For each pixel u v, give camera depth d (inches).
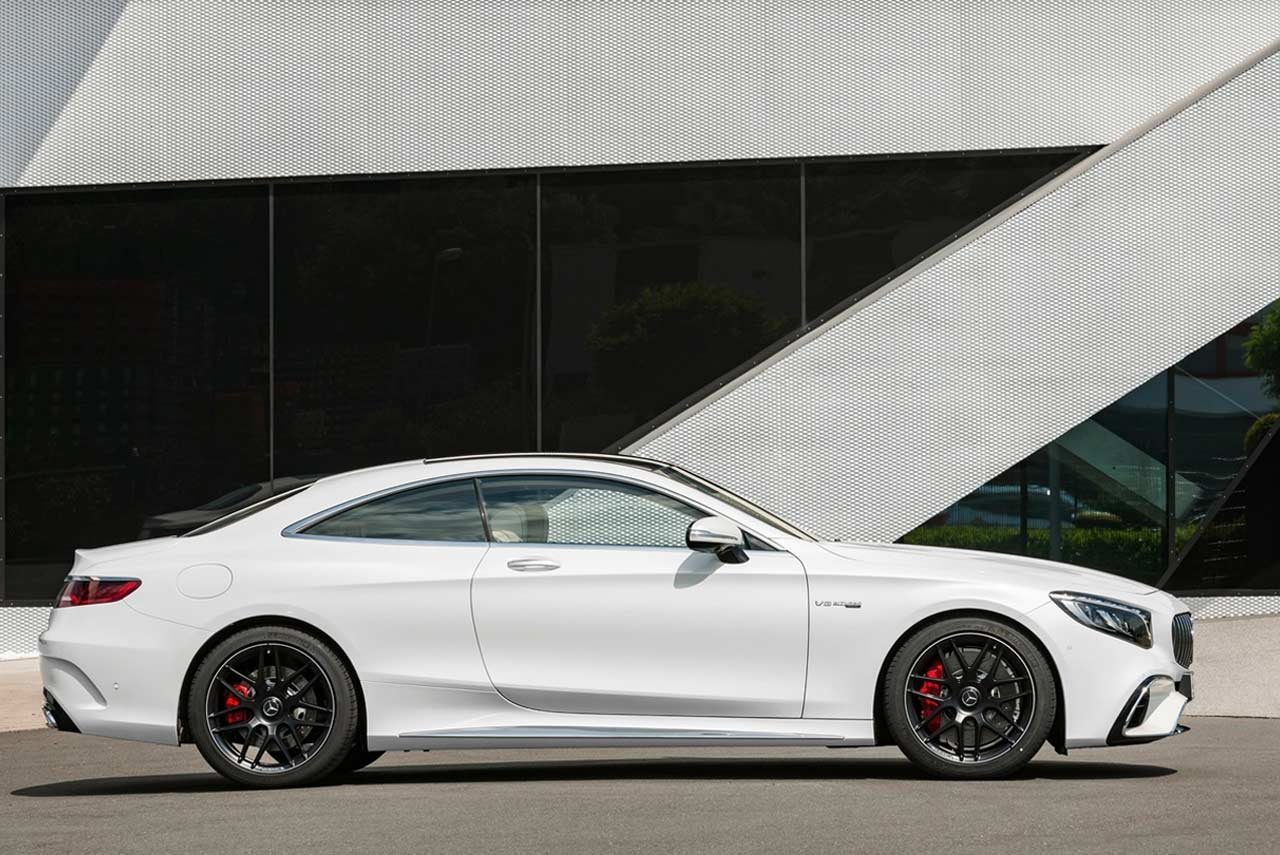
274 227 754.2
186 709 370.6
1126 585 373.4
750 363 663.8
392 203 751.1
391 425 749.9
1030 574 367.6
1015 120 732.7
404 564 368.8
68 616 372.8
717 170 741.9
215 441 756.6
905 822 297.0
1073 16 731.4
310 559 370.3
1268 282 608.1
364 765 415.5
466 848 274.4
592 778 380.2
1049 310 606.2
